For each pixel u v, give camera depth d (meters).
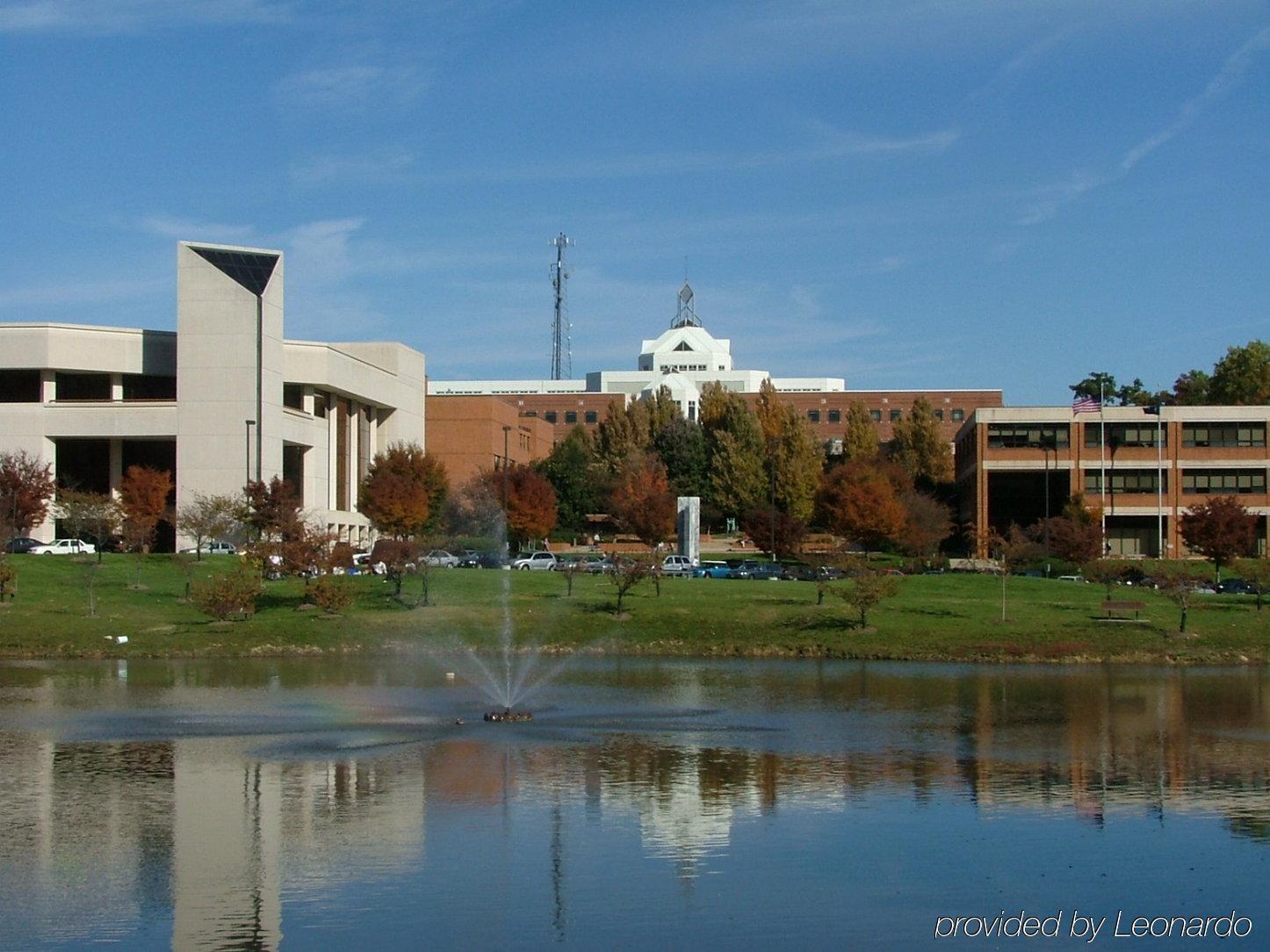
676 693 49.94
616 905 24.41
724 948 22.45
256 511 92.56
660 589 78.81
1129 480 125.62
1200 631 66.75
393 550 72.69
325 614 68.62
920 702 48.12
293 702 46.91
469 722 42.78
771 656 62.84
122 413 110.56
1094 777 34.84
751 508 134.00
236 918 23.67
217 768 35.44
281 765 35.78
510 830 29.23
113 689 50.12
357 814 30.50
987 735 41.03
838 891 25.28
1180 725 43.34
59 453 117.56
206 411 108.62
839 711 45.59
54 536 110.50
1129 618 70.06
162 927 23.25
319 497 123.44
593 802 31.72
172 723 42.25
